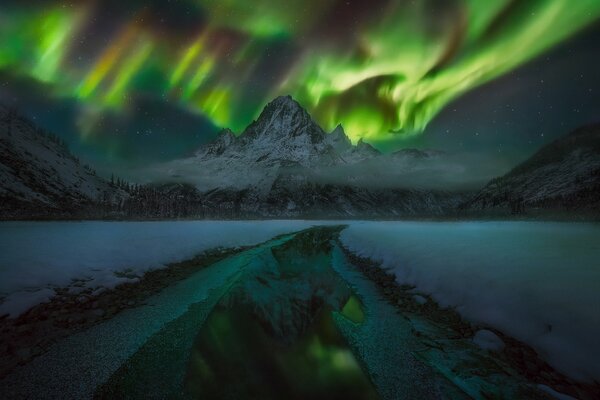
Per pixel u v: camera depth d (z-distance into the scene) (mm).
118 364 5926
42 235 21484
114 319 8461
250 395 4840
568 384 4953
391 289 11828
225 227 46500
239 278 14461
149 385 5203
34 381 5258
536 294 7402
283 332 7770
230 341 7160
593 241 16156
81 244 17266
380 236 28297
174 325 8125
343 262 20047
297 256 23219
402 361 6078
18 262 11844
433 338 7098
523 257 11719
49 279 10906
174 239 23781
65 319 8117
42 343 6723
